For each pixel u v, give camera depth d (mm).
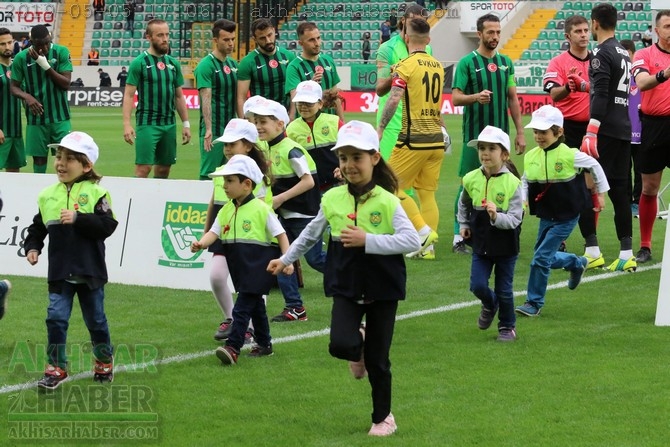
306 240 7273
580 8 51406
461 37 51531
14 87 16797
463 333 9922
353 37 52781
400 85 13328
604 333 9820
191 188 12297
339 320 6922
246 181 8859
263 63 15141
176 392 8008
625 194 12852
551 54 50312
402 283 6984
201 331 10062
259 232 8852
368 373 7059
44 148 17109
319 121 12188
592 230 13000
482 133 9484
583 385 8109
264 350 9117
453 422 7254
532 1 51781
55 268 7957
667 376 8336
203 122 15617
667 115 12789
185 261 12227
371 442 6859
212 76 15461
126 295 11758
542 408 7543
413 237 6879
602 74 12547
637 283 12141
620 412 7426
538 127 10336
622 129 12797
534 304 10539
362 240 6809
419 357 9023
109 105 49344
